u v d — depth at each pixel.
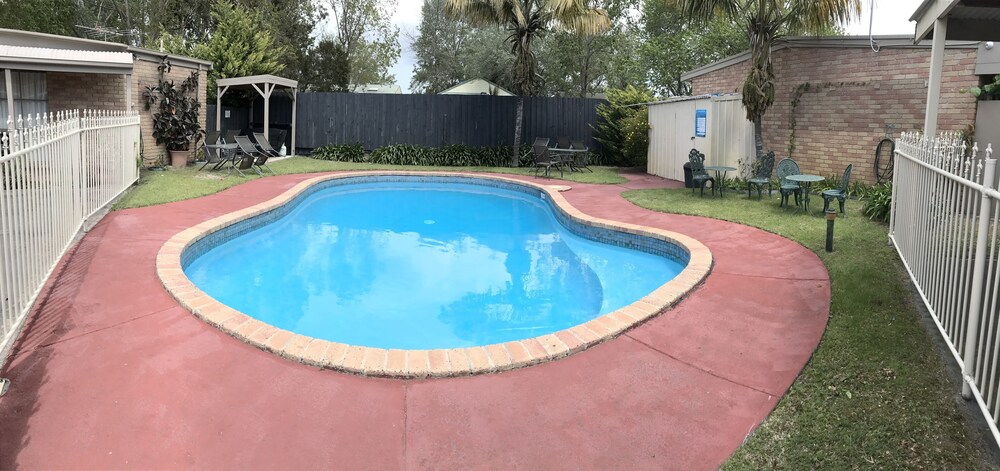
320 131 19.61
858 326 4.40
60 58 11.24
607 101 19.64
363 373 3.76
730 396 3.55
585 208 10.36
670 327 4.64
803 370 3.84
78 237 6.97
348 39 34.66
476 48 33.50
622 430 3.20
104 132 8.34
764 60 10.93
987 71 9.02
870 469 2.78
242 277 7.27
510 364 3.89
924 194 4.74
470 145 19.50
